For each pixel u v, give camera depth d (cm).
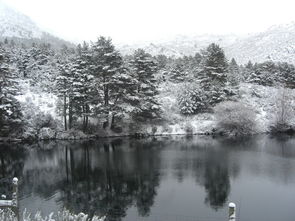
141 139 4119
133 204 1689
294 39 16200
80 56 4144
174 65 7412
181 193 1867
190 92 5178
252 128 4703
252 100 5866
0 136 3769
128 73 4278
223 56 5822
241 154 3017
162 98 5481
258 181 2091
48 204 1689
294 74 7525
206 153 3088
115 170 2422
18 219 980
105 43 4228
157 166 2531
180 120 4934
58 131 4025
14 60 6662
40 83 5744
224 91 5441
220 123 4700
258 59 15575
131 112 4450
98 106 4106
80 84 3822
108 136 4275
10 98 3656
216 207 1639
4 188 1934
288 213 1555
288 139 4128
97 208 1636
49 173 2345
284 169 2400
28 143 3706
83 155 3011
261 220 1476
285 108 4925
